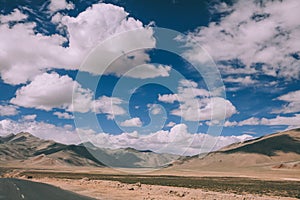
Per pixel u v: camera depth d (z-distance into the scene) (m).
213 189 57.72
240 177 133.88
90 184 57.88
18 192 38.62
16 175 136.62
